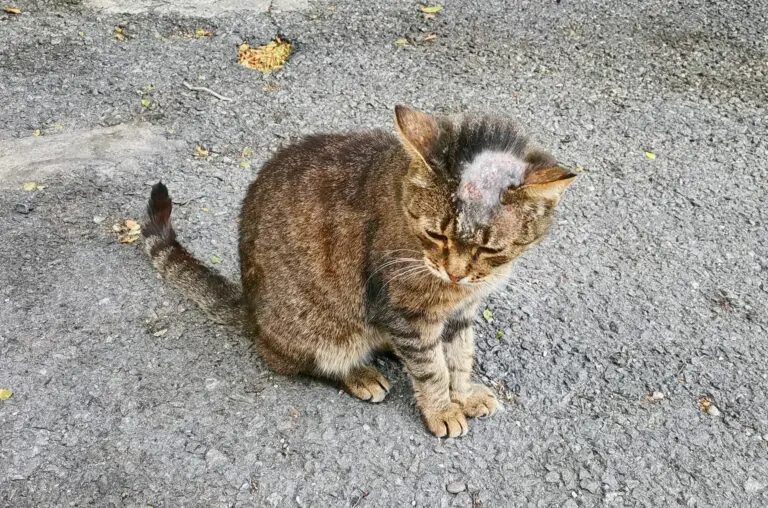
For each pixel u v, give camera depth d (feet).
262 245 3.19
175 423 3.12
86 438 3.06
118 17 4.87
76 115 4.25
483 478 3.03
